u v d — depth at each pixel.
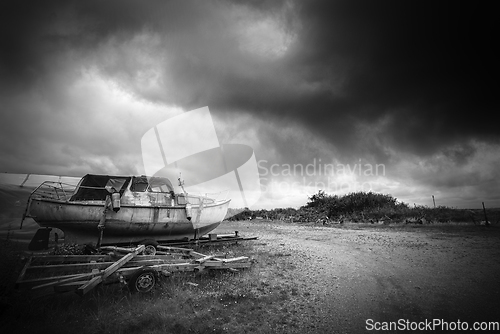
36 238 7.25
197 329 3.98
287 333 3.98
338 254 8.55
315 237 12.28
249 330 4.02
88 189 8.27
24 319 4.07
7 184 10.35
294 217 23.02
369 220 18.14
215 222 10.34
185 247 9.11
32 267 5.04
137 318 4.20
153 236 8.85
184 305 4.67
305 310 4.70
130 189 8.59
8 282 4.71
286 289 5.56
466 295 5.05
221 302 4.90
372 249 9.07
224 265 6.36
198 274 6.12
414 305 4.81
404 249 8.77
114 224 7.97
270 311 4.63
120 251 6.72
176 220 8.94
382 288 5.59
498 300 4.80
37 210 7.53
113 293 5.00
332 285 5.81
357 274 6.49
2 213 9.29
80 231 7.86
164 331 3.89
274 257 8.20
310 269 6.93
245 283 5.86
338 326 4.20
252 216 26.20
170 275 5.39
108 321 4.08
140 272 5.03
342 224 18.02
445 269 6.50
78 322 4.07
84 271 5.50
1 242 6.38
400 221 16.72
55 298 4.78
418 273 6.34
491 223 14.09
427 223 15.52
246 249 9.40
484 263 6.81
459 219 15.52
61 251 6.97
